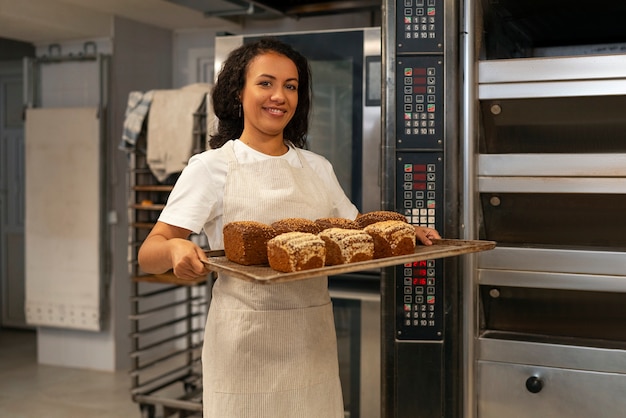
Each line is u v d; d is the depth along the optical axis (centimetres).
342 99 267
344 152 268
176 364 457
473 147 192
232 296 165
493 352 197
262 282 123
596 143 198
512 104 195
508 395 196
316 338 169
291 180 171
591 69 184
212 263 142
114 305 437
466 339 195
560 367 190
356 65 263
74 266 435
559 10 213
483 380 198
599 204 194
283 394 164
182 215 164
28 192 446
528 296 203
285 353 164
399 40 194
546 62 187
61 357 457
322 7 356
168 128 354
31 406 375
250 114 169
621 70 181
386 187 197
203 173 166
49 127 438
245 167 168
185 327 480
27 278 449
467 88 191
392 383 200
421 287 197
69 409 371
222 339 166
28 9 382
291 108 170
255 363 163
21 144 547
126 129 365
